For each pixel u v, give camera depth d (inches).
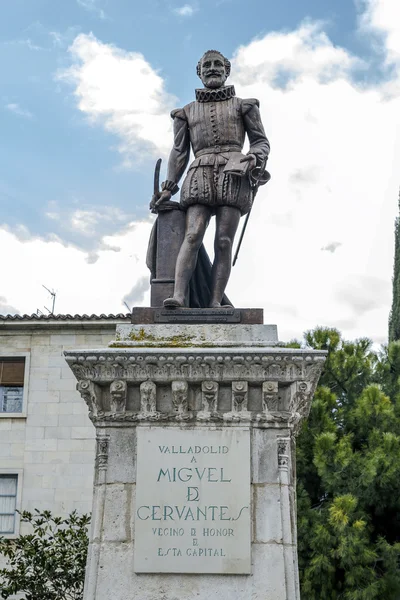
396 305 1024.2
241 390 263.0
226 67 311.6
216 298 293.0
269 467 260.8
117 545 255.0
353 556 592.4
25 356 881.5
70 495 845.8
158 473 259.9
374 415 667.4
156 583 251.3
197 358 262.7
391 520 657.0
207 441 262.4
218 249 296.7
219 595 249.6
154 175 303.9
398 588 604.1
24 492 845.8
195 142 304.2
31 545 447.2
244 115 305.3
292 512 261.7
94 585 251.1
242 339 276.4
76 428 863.1
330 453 625.3
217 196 295.1
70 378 876.0
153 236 303.3
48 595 433.1
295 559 258.1
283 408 266.2
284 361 263.1
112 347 272.2
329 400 669.9
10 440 861.2
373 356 722.8
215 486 258.7
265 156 299.9
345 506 589.9
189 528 255.0
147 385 264.1
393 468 614.2
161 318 282.0
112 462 262.7
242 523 255.0
